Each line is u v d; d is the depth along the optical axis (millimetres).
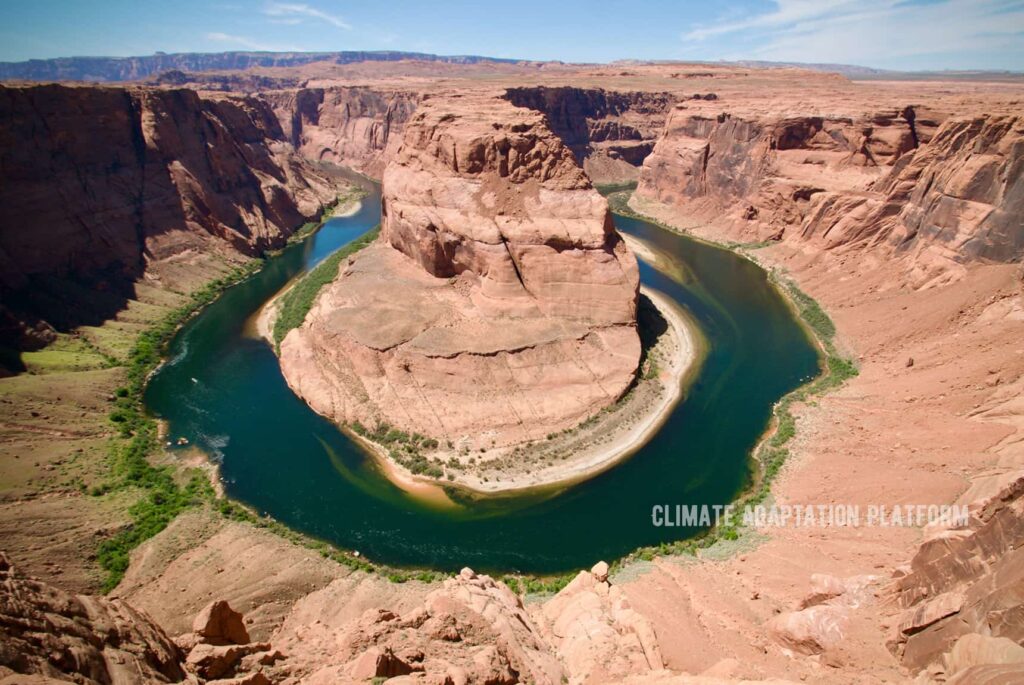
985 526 22141
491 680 18453
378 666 16172
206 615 18031
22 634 11766
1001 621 18531
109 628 14000
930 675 19344
